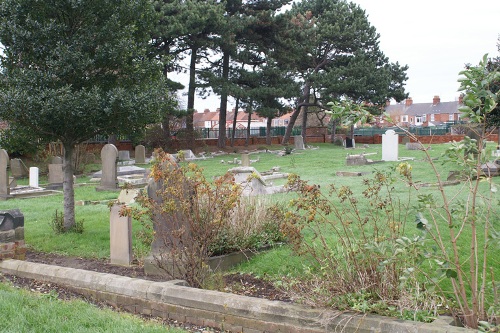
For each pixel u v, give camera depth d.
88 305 6.38
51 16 11.38
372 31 52.84
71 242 10.63
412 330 4.70
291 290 6.03
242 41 41.00
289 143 51.41
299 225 7.45
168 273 7.29
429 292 5.14
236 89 38.69
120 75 11.99
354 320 5.04
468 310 5.00
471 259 5.00
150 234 9.42
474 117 4.87
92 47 11.36
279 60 42.84
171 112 36.19
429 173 19.39
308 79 47.62
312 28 47.50
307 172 23.42
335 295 5.50
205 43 36.84
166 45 36.16
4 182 19.02
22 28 10.77
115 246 8.91
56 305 6.20
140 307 6.51
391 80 50.59
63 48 10.78
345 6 52.53
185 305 6.12
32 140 11.95
